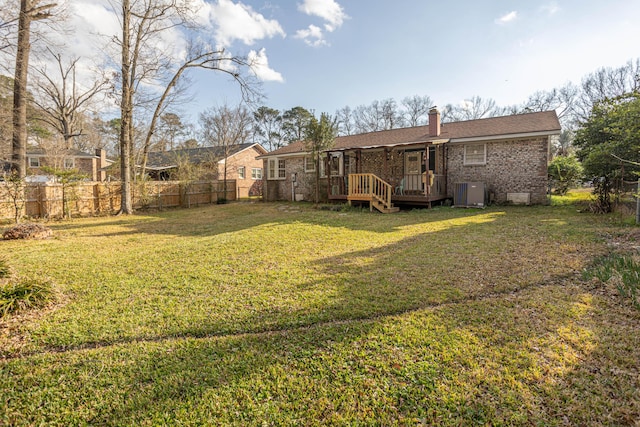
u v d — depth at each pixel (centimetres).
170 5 1465
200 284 461
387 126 4200
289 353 281
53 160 2170
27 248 730
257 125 4181
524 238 668
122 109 1470
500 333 300
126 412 219
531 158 1243
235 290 436
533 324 315
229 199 2188
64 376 257
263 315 358
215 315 360
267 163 2081
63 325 343
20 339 317
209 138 3447
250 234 817
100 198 1477
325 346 290
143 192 1620
